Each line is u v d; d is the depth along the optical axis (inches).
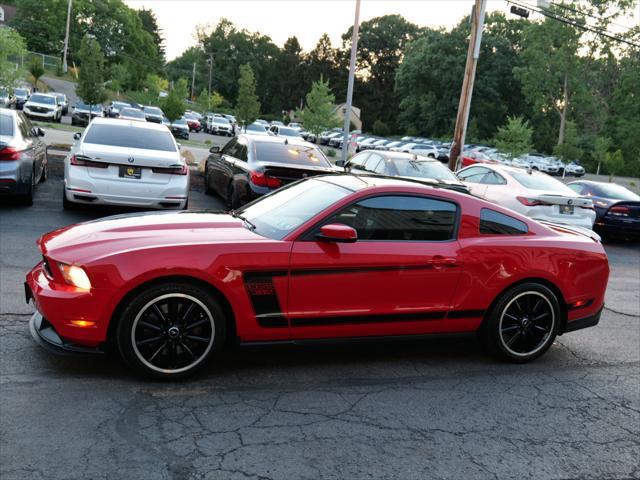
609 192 530.6
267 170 380.8
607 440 144.3
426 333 177.6
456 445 135.0
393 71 4069.9
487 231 181.6
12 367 154.7
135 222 173.3
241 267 152.8
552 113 2770.7
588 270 191.5
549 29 2290.8
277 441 129.4
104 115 1389.0
